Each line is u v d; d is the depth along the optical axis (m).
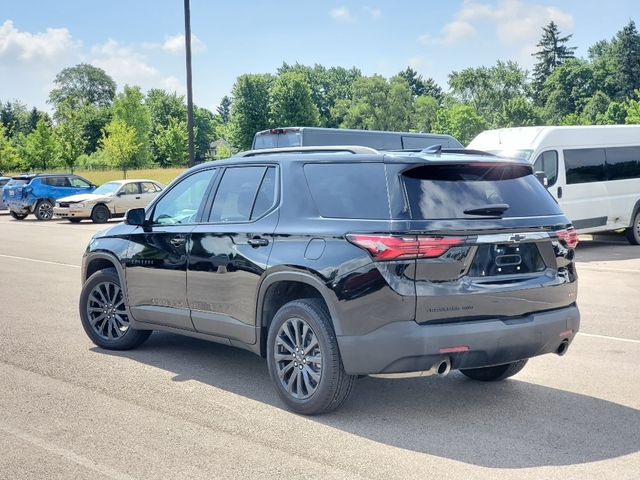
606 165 17.41
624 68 133.50
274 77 133.38
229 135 110.38
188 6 21.38
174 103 137.50
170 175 70.25
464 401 5.77
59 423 5.21
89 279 7.49
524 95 134.12
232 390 6.05
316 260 5.25
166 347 7.59
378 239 4.96
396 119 119.69
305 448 4.73
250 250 5.79
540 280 5.34
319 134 18.22
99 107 145.00
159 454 4.62
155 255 6.72
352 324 5.04
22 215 31.84
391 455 4.61
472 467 4.41
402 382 6.32
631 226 17.95
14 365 6.82
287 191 5.72
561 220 5.52
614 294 10.88
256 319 5.76
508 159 5.50
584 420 5.29
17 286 11.88
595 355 7.25
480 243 5.07
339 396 5.25
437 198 5.08
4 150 62.66
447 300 4.96
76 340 7.89
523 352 5.22
